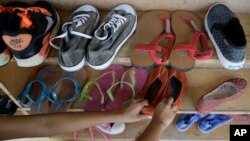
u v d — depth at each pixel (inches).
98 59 39.4
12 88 48.3
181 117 57.9
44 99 52.1
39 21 39.2
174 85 48.6
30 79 54.8
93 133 59.7
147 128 31.9
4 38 36.9
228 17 42.3
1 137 32.2
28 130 32.9
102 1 45.4
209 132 58.4
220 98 48.3
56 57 41.7
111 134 58.7
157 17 45.3
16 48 36.9
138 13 46.5
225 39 39.8
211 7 43.6
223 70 51.1
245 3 43.9
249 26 44.0
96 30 41.1
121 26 41.7
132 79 52.0
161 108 34.1
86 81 53.8
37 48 38.5
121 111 36.0
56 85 52.7
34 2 45.0
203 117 57.6
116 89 52.6
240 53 38.1
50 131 33.6
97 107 51.7
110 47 40.3
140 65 41.4
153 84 49.3
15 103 51.4
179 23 44.3
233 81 48.8
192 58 40.3
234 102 48.8
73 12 45.3
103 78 53.7
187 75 51.1
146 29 44.2
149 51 41.1
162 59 40.9
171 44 42.3
